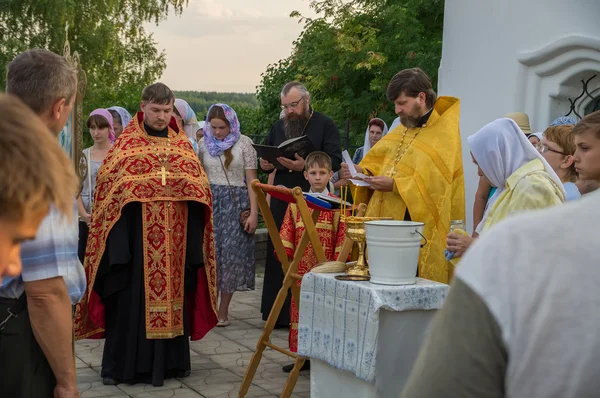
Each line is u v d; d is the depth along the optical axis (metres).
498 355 0.91
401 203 4.08
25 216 1.06
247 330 6.02
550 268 0.89
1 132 1.02
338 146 5.55
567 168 3.52
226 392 4.37
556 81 5.61
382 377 3.23
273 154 5.35
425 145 4.05
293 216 4.82
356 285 3.29
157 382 4.46
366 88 16.23
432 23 16.05
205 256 4.77
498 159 3.16
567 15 5.43
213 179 6.09
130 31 22.88
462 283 0.95
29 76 2.13
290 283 4.12
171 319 4.50
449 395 0.92
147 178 4.49
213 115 6.05
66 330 2.10
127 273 4.48
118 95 16.16
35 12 19.58
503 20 5.89
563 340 0.87
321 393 3.62
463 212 4.02
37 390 2.10
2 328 2.03
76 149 3.16
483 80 6.09
